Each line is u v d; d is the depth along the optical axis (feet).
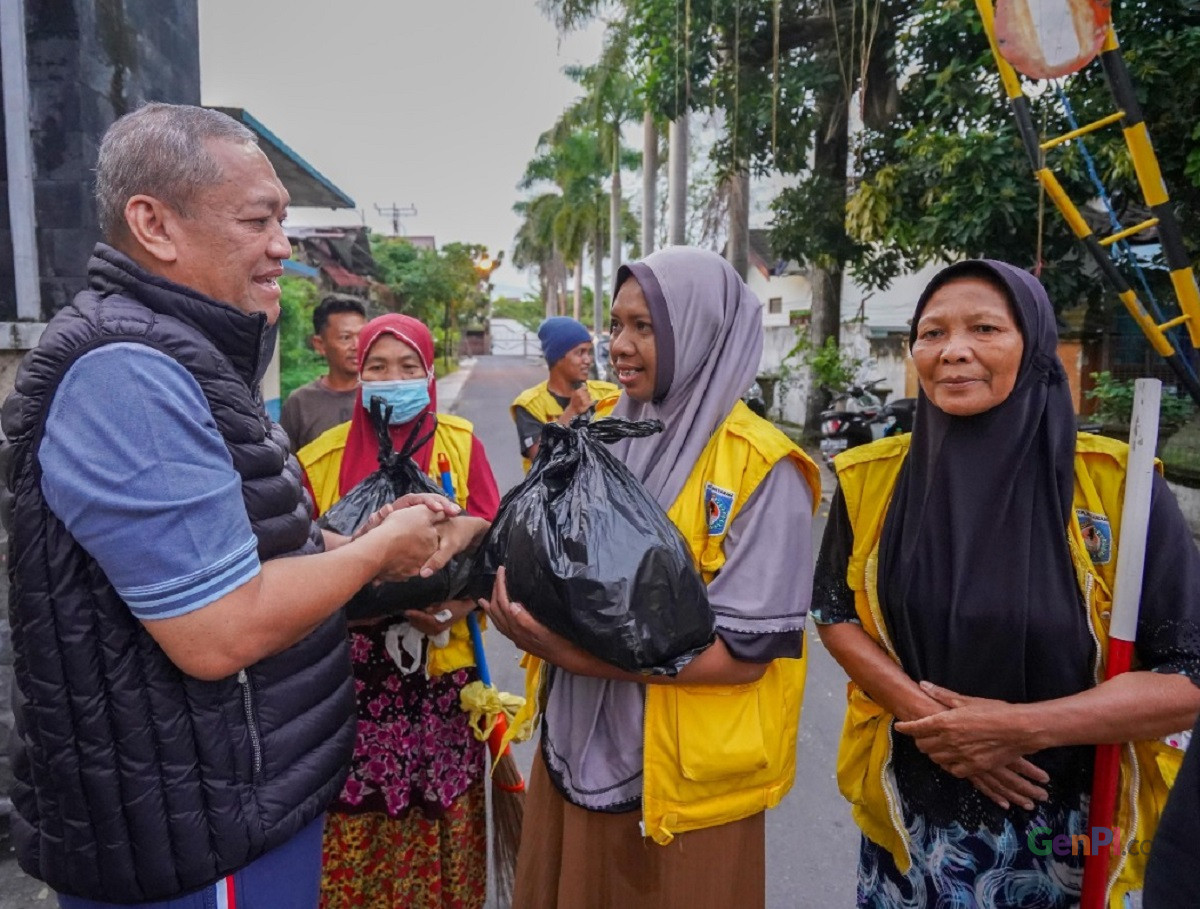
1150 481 4.47
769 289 63.67
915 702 4.75
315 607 3.98
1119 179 19.13
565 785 5.30
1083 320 27.63
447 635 6.42
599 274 100.27
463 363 149.59
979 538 4.64
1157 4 17.88
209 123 3.90
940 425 4.74
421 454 7.18
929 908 5.00
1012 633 4.58
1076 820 4.73
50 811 3.82
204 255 3.89
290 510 4.22
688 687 4.84
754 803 5.09
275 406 27.53
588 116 73.92
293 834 4.20
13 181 8.88
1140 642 4.66
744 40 27.71
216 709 3.89
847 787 5.46
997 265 4.55
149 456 3.46
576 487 4.63
